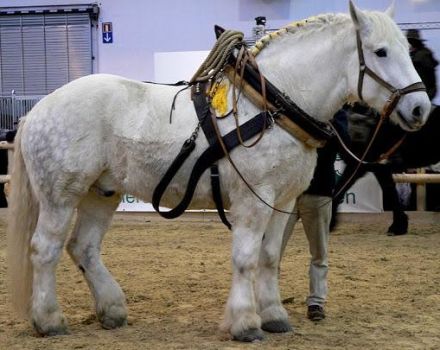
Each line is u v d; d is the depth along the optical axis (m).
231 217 4.61
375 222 11.36
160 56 11.95
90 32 15.81
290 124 4.40
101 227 5.07
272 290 4.83
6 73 16.50
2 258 8.24
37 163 4.77
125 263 7.88
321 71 4.55
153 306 5.74
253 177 4.41
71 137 4.70
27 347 4.45
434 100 10.62
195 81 4.76
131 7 15.45
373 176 11.59
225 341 4.54
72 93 4.79
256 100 4.45
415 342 4.57
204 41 15.16
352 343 4.52
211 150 4.50
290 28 4.69
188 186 4.59
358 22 4.42
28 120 4.91
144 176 4.73
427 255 8.42
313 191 5.03
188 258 8.23
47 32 16.11
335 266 7.66
